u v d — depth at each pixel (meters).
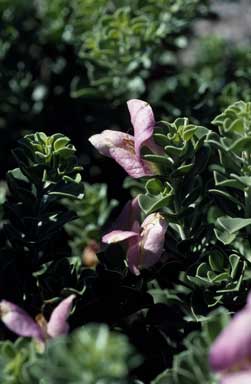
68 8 0.58
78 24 0.54
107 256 0.33
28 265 0.34
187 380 0.26
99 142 0.32
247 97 0.46
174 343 0.33
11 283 0.33
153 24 0.49
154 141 0.32
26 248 0.35
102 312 0.33
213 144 0.33
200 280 0.32
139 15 0.52
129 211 0.33
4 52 0.57
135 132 0.31
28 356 0.26
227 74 0.55
